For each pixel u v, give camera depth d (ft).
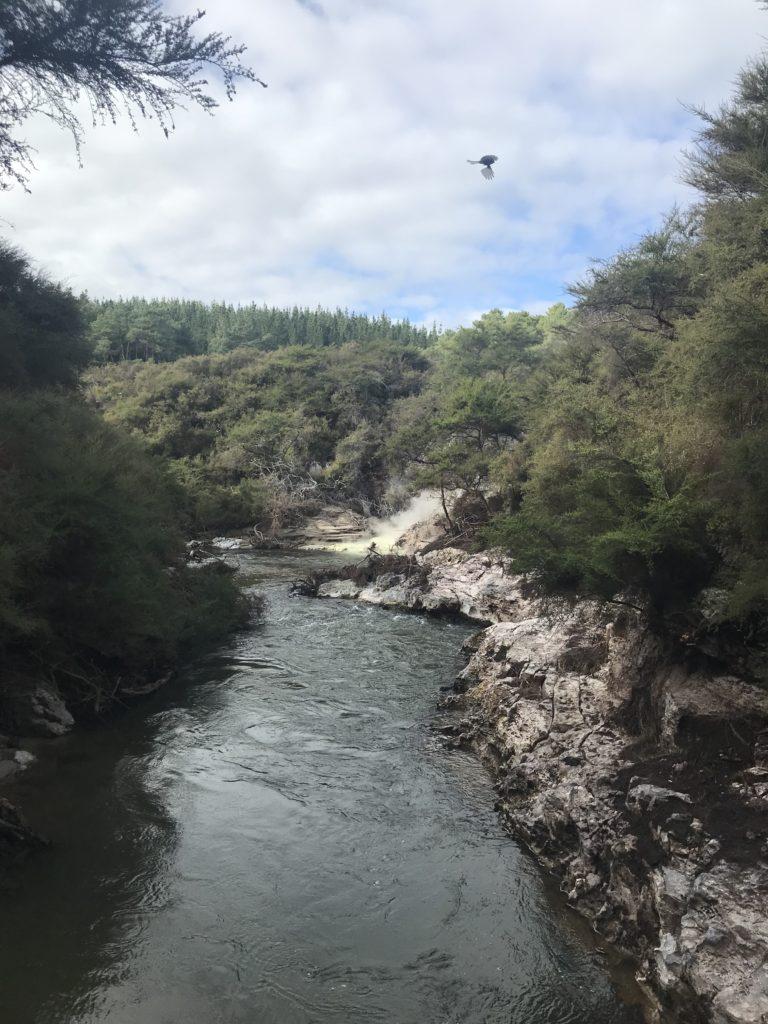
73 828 29.30
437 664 56.44
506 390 118.73
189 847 28.27
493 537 38.27
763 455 27.14
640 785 26.07
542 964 21.85
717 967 18.20
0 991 19.95
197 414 221.46
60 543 41.73
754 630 27.76
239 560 122.01
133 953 21.81
